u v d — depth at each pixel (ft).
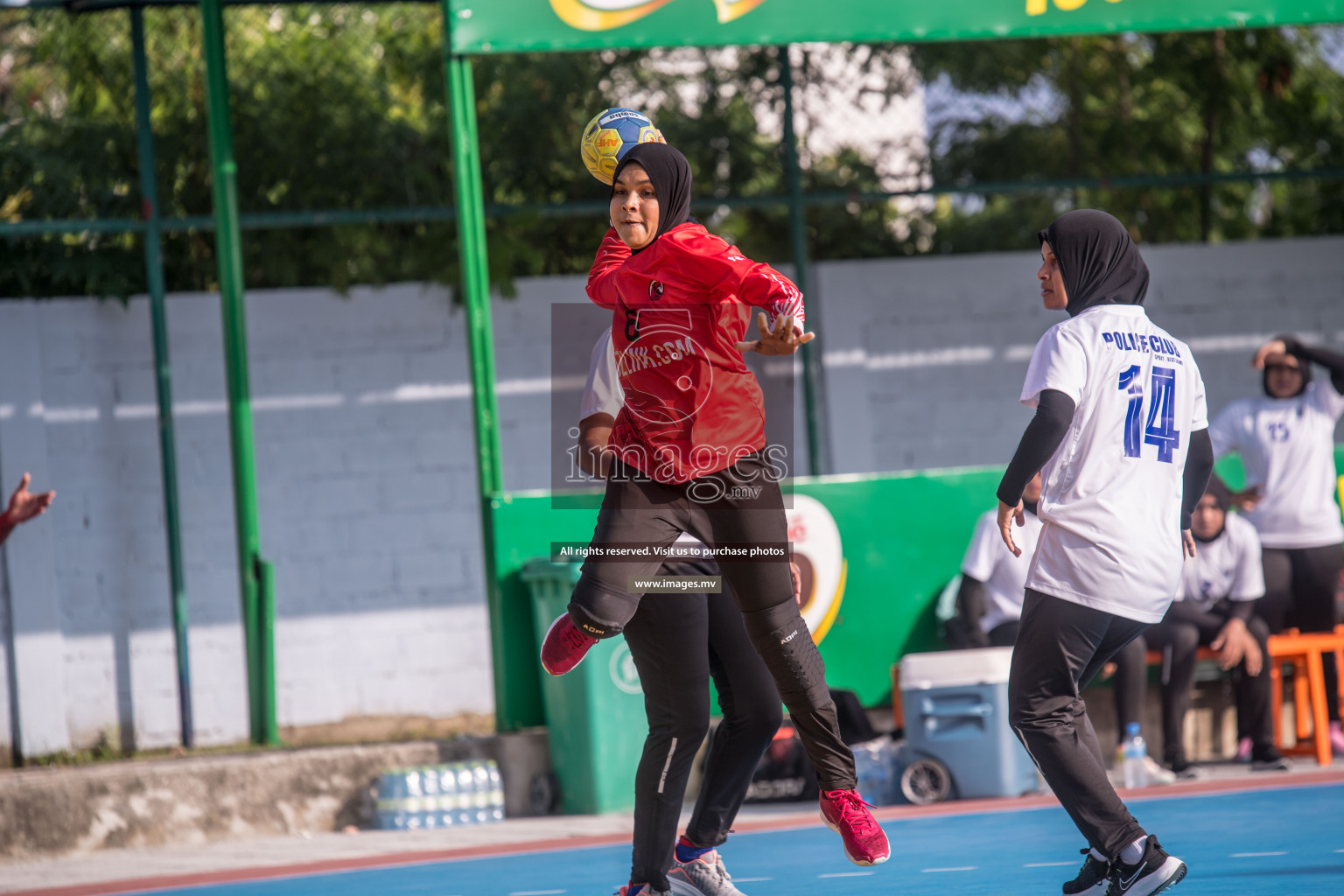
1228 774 60.39
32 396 71.67
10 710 70.49
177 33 76.02
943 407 80.48
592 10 59.47
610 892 39.70
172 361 73.92
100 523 72.64
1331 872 36.76
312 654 74.84
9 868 52.80
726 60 82.79
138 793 56.18
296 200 76.95
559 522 62.03
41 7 72.74
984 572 61.05
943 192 76.74
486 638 77.00
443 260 77.20
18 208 73.36
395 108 79.82
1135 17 62.85
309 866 48.75
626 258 31.07
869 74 84.38
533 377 77.92
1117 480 32.48
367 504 76.02
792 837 50.08
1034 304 81.76
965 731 57.47
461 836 54.60
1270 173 77.92
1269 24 63.72
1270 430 66.03
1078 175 86.63
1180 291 81.76
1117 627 32.65
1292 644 62.28
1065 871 39.32
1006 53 85.25
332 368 75.87
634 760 58.44
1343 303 82.79
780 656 30.76
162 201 75.41
